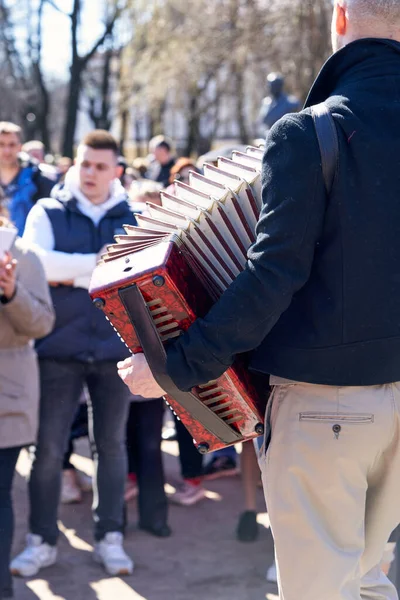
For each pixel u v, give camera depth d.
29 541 4.49
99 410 4.48
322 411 2.16
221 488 5.87
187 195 2.41
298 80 18.67
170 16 24.03
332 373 2.13
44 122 31.39
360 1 2.20
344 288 2.09
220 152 6.34
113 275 2.18
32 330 3.82
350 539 2.21
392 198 2.07
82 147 4.50
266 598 4.17
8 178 6.94
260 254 2.04
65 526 5.14
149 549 4.80
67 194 4.54
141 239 2.32
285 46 20.27
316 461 2.17
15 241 3.99
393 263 2.08
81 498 5.60
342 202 2.06
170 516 5.33
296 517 2.21
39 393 4.38
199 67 23.02
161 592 4.24
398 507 2.30
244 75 23.50
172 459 6.46
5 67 32.47
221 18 22.31
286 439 2.21
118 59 28.16
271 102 9.03
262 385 2.39
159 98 25.33
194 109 27.95
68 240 4.46
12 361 3.82
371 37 2.19
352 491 2.19
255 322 2.05
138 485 5.04
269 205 2.06
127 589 4.28
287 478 2.21
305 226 2.03
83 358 4.35
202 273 2.33
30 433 3.88
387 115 2.09
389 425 2.16
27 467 6.22
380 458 2.23
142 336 2.17
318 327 2.13
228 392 2.25
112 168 4.52
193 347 2.08
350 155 2.06
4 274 3.65
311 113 2.09
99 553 4.54
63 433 4.45
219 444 2.35
